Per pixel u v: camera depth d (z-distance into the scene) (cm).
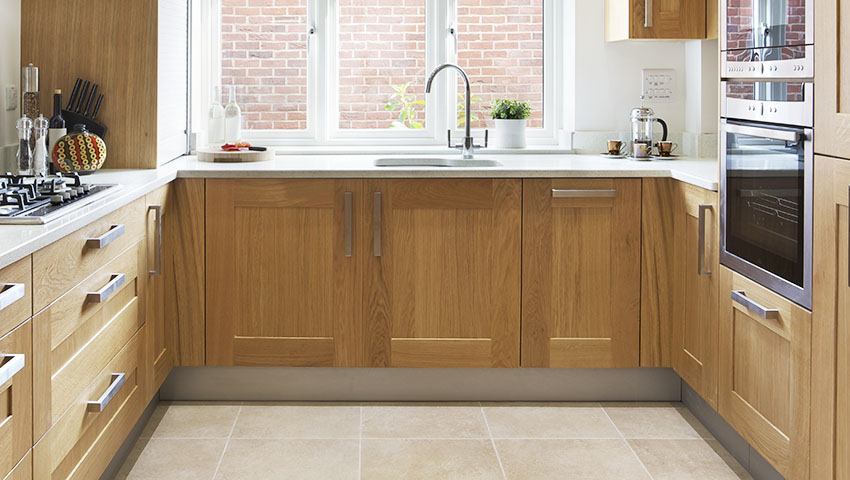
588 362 340
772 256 246
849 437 206
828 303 214
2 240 181
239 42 425
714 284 292
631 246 336
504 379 346
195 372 343
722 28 281
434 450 296
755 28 255
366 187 330
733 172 273
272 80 426
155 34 330
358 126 432
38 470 191
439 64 429
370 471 278
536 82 432
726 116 279
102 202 242
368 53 429
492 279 336
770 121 245
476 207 332
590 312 338
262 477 273
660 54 409
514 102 416
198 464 283
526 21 429
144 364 290
